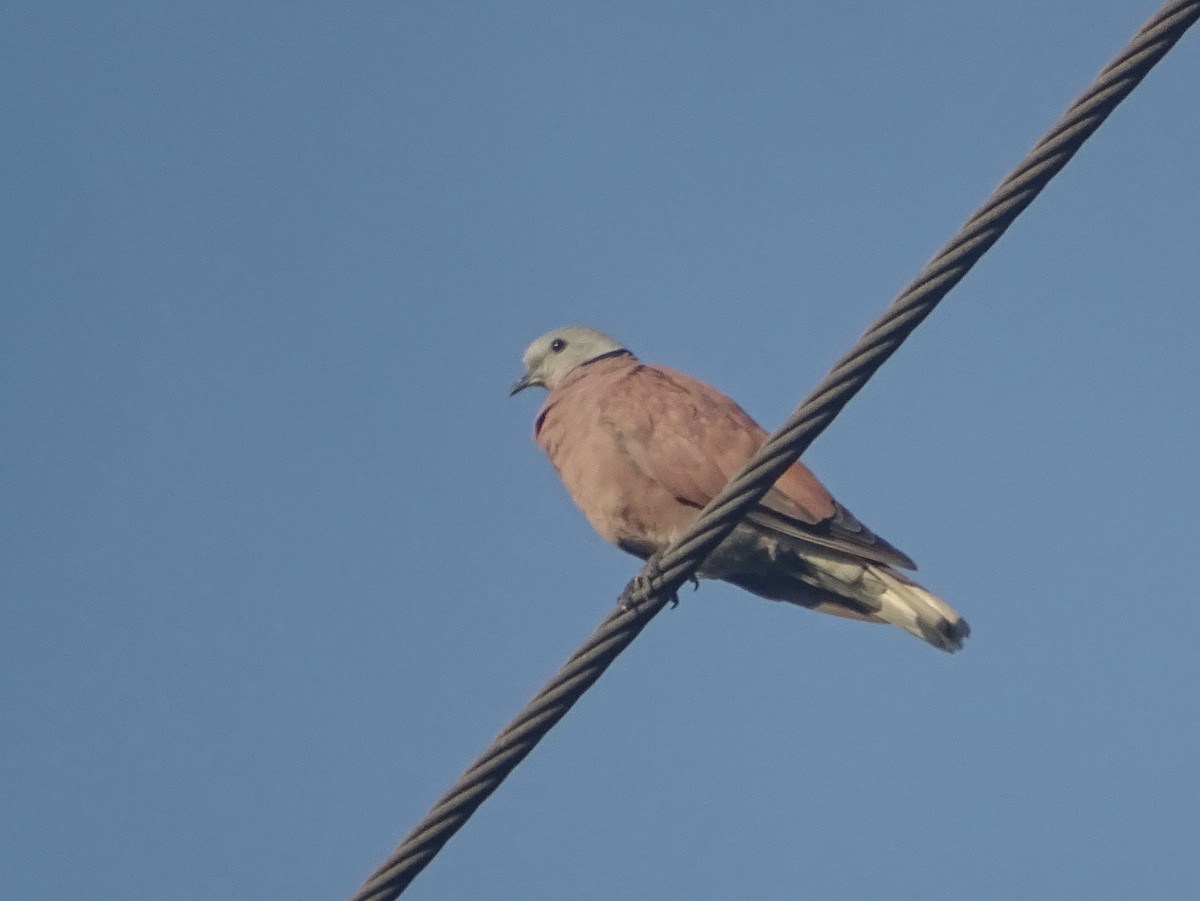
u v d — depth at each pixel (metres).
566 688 8.91
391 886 8.49
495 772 8.67
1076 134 7.89
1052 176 7.98
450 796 8.61
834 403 8.53
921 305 8.26
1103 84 7.80
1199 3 7.60
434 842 8.53
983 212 8.09
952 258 8.16
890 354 8.38
